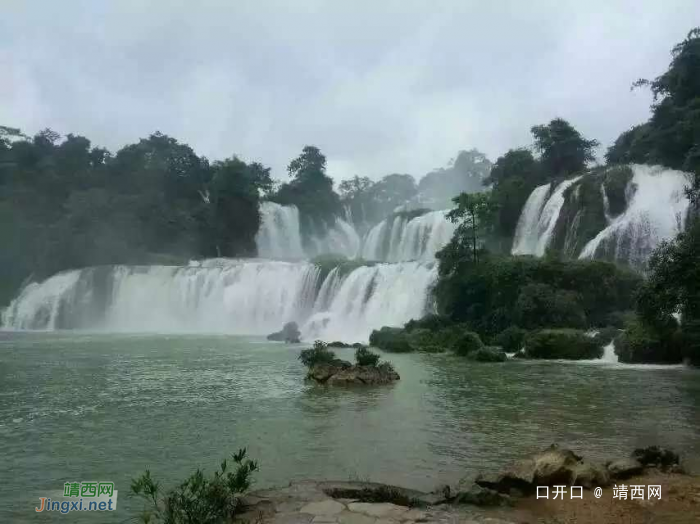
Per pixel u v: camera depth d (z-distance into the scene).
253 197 94.94
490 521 7.81
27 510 9.11
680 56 55.72
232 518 7.72
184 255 87.88
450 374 25.61
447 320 42.34
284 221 101.50
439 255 45.94
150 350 38.25
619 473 10.25
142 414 16.50
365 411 16.80
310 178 111.44
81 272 71.88
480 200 45.81
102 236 80.50
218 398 19.17
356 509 8.09
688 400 18.69
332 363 23.88
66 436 13.92
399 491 9.25
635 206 48.03
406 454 12.10
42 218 87.88
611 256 45.12
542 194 56.78
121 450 12.62
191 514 7.29
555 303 36.66
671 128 52.50
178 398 19.22
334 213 111.50
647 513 8.47
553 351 32.62
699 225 28.22
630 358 29.92
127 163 99.38
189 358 32.84
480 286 41.75
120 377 24.58
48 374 25.73
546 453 10.41
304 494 8.77
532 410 16.92
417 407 17.44
